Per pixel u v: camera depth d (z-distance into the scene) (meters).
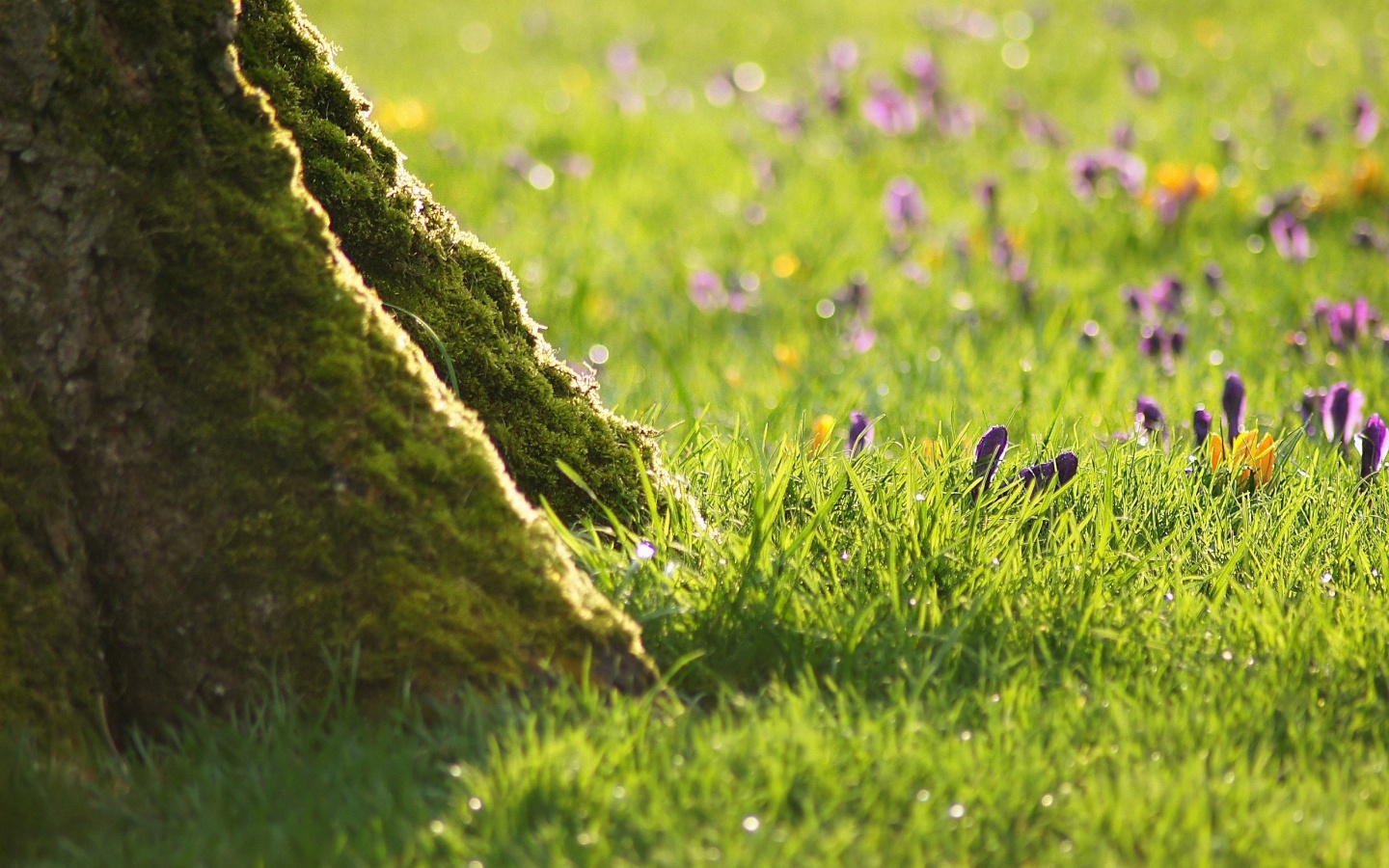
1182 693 5.35
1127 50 21.53
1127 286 12.87
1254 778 4.68
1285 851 4.30
